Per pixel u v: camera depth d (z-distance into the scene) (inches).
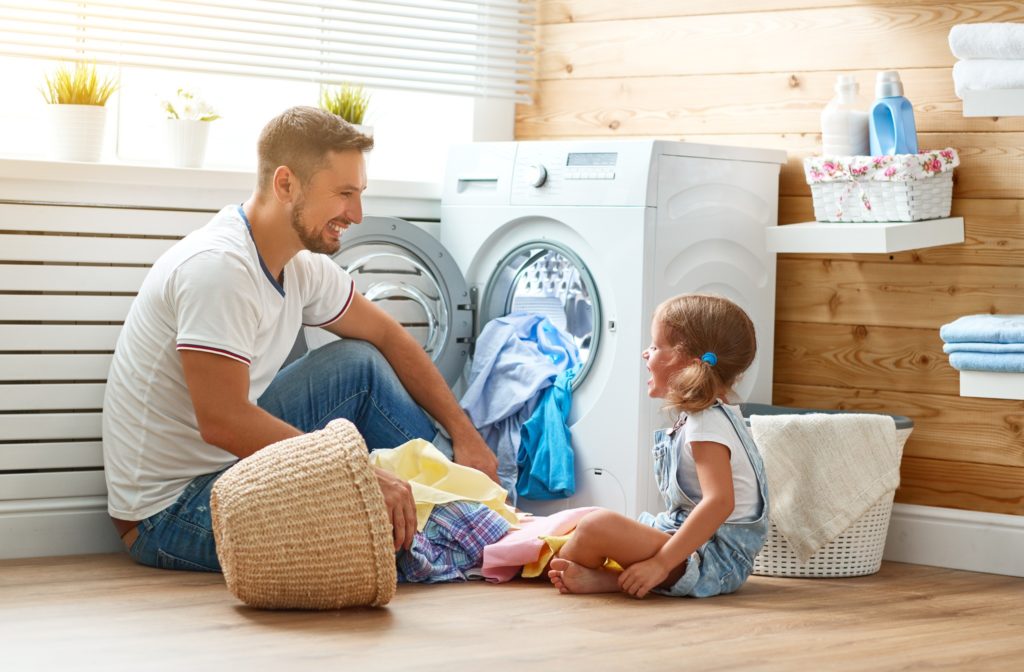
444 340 127.3
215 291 97.2
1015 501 117.6
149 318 101.9
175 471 103.0
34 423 112.0
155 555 103.9
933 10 121.3
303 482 87.6
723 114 133.9
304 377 108.1
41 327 112.3
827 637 85.4
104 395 112.5
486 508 103.7
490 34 142.9
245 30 130.8
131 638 79.8
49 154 117.1
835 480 109.3
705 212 121.7
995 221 118.2
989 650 83.4
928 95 121.6
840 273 126.5
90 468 114.4
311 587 87.1
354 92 135.2
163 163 124.3
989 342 102.6
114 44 126.3
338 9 136.0
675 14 136.6
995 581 112.9
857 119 121.0
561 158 123.0
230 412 96.8
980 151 118.9
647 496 117.4
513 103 147.3
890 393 123.9
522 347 124.9
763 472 101.0
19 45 120.2
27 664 73.4
